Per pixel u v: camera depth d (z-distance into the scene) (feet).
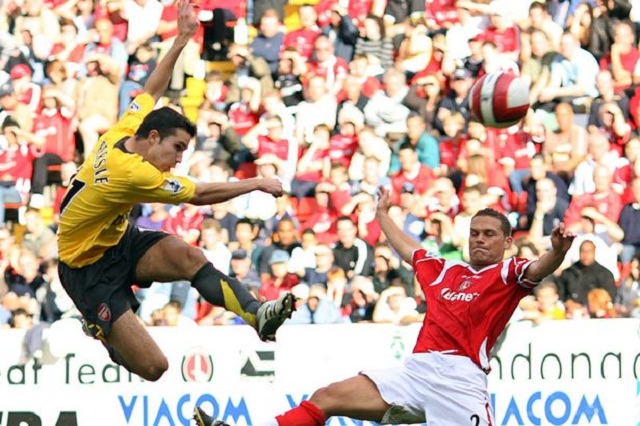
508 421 91.56
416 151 116.98
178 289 105.40
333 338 92.89
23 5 128.16
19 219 119.14
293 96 122.93
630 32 123.13
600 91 120.47
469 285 68.95
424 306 106.01
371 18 124.16
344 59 123.54
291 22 130.00
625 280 110.52
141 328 62.80
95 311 62.49
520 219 114.11
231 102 123.24
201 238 111.86
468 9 124.77
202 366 92.79
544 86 120.47
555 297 104.17
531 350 91.86
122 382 92.79
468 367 67.51
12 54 126.00
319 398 67.31
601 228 113.29
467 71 121.60
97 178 59.41
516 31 123.13
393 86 120.57
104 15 128.57
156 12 128.98
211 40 128.47
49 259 112.47
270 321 57.77
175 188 58.54
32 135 122.01
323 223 115.14
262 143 119.65
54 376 93.20
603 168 115.55
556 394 91.56
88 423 92.73
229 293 59.82
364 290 106.32
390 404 67.41
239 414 92.48
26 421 92.89
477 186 114.01
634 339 91.45
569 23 123.24
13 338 93.66
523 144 116.78
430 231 112.27
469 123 117.60
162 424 92.58
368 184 116.16
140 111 61.93
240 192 58.75
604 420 91.15
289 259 110.22
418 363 68.08
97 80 125.18
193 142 120.37
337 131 120.57
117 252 62.23
